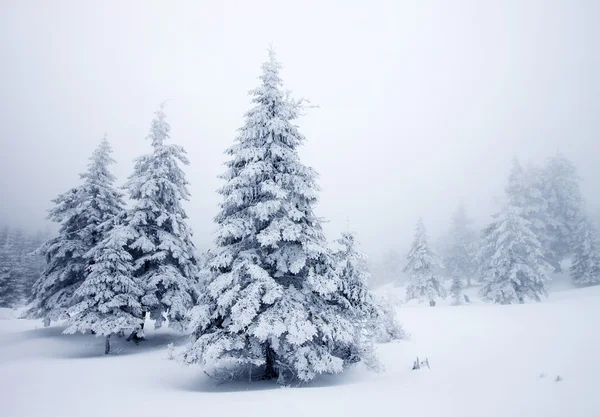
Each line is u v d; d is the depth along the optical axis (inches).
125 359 669.9
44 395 407.8
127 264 762.8
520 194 1715.1
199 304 551.2
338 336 484.7
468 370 448.5
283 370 533.3
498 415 246.8
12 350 787.4
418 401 303.9
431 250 1785.2
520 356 493.0
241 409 314.3
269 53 592.4
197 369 587.8
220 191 555.8
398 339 732.0
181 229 879.7
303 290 528.7
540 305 1068.5
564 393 285.3
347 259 546.9
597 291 1282.0
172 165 890.1
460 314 1018.7
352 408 297.0
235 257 544.7
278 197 515.8
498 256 1390.3
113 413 324.2
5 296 1982.0
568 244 1670.8
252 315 454.6
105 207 970.1
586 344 514.0
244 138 561.9
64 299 901.2
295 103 588.4
